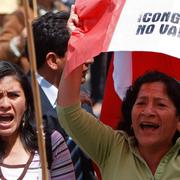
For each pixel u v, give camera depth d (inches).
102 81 894.4
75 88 424.5
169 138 414.3
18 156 439.8
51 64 478.9
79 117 426.6
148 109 411.2
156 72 421.4
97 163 429.7
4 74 438.6
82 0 423.2
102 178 427.8
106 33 408.2
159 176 411.2
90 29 416.5
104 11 414.6
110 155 424.8
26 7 385.7
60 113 429.4
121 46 401.7
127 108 427.5
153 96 413.1
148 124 412.2
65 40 478.0
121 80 458.0
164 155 415.2
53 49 478.0
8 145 442.0
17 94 438.6
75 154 465.4
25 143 442.3
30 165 438.0
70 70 411.5
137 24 402.9
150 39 398.0
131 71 456.4
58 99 427.8
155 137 411.5
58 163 444.8
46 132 444.8
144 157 418.0
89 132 427.5
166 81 415.2
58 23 482.3
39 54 480.7
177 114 416.5
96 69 892.6
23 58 689.0
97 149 427.5
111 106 462.3
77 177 464.8
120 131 432.1
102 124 432.5
